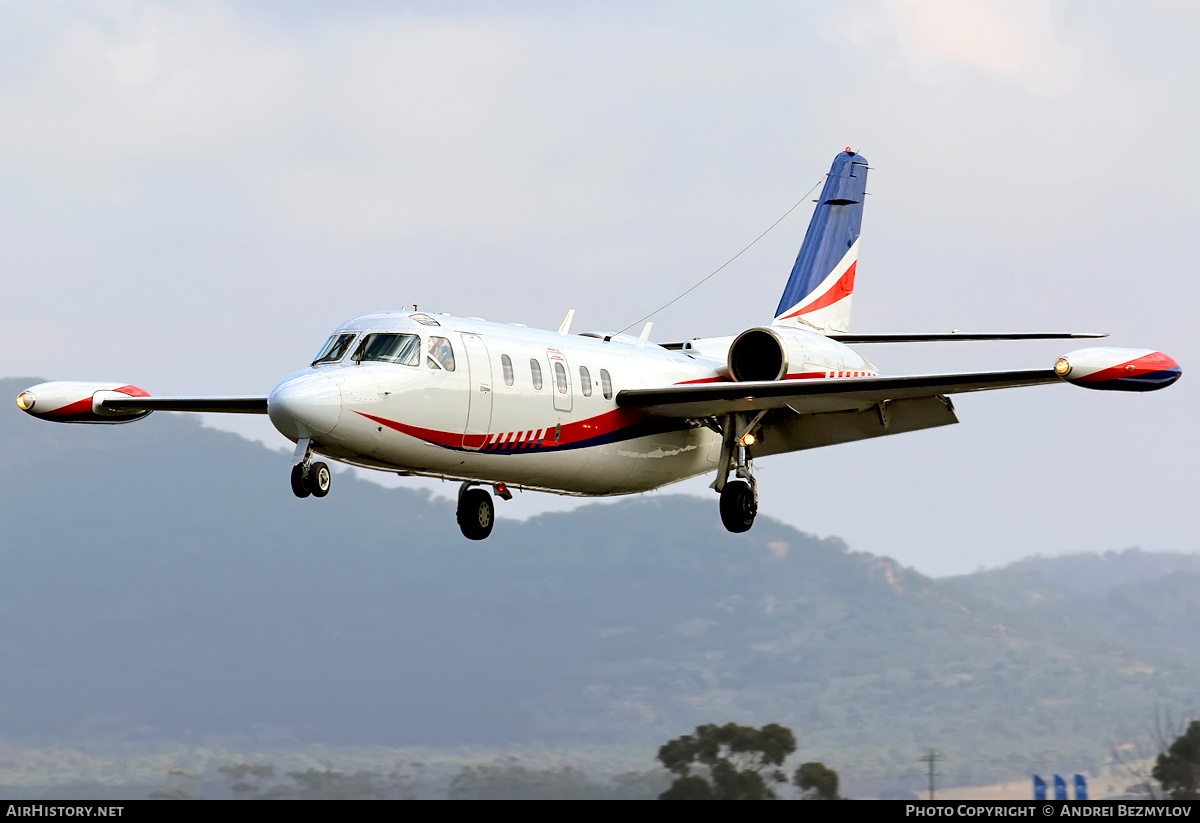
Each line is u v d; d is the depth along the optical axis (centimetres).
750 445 8150
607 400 7744
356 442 6538
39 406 8044
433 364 6819
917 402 7844
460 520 7844
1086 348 6744
